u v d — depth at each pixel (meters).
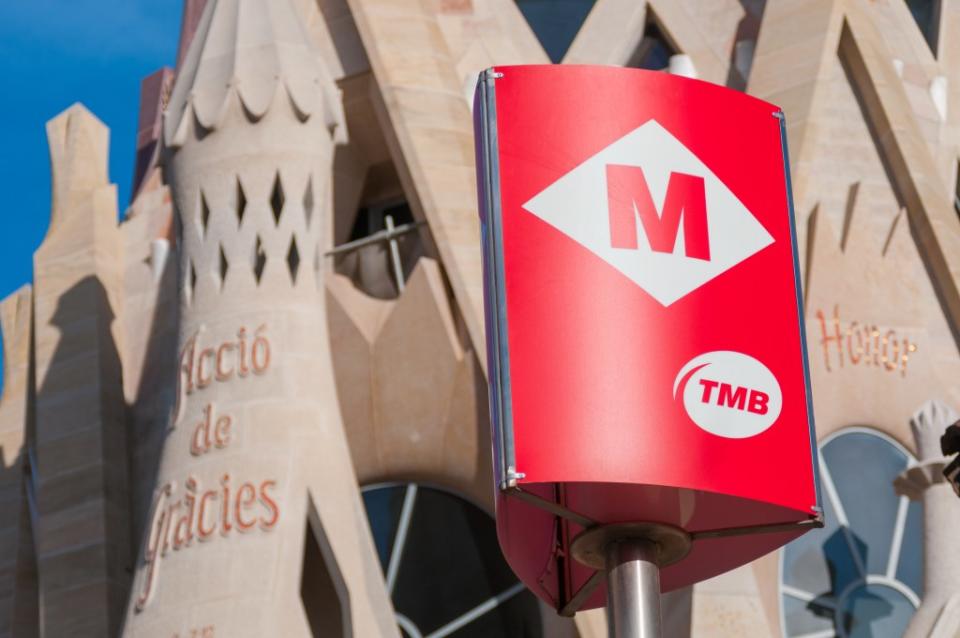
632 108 8.65
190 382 18.97
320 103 20.14
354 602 18.05
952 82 25.39
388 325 20.56
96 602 20.81
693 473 7.89
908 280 21.55
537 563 8.77
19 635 23.27
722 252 8.44
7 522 23.98
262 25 20.55
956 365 21.33
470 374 20.09
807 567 19.83
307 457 18.39
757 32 23.98
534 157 8.50
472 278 20.23
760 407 8.16
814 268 20.95
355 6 22.03
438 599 19.86
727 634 17.95
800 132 21.72
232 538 17.83
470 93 22.80
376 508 20.41
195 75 20.34
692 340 8.17
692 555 8.62
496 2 23.83
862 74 22.70
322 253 19.84
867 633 19.67
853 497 20.34
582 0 24.98
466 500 20.23
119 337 22.92
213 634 17.23
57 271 23.23
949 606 17.70
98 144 24.81
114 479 21.70
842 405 20.55
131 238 23.80
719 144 8.72
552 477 7.84
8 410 25.08
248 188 19.59
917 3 26.52
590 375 8.02
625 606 7.99
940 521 18.25
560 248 8.28
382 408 20.44
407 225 21.14
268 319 19.05
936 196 22.14
